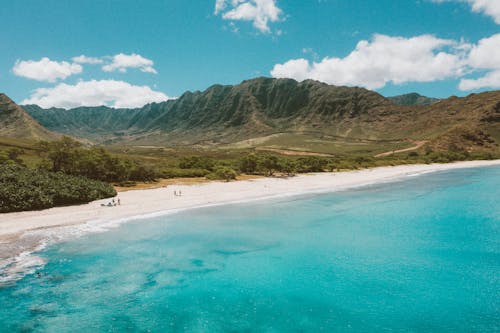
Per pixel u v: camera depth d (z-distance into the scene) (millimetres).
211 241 40906
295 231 46000
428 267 33656
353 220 52562
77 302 25672
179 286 28938
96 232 42625
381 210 59844
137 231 43906
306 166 139875
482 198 72438
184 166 132250
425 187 90312
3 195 49750
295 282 30156
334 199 70938
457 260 35562
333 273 32219
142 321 23500
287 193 78562
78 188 61062
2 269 30453
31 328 22219
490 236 43906
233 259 35344
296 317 24516
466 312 25359
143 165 100000
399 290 28797
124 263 33188
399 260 35531
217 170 114250
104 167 91500
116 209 55812
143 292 27641
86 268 31578
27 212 50562
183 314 24609
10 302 25219
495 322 24031
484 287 29328
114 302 25938
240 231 45562
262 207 61781
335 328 23156
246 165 128500
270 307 25891
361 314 25078
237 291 28359
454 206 63781
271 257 36156
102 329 22375
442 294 28078
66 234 41125
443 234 44906
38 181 56750
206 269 32594
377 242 41500
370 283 30172
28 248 35750
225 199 68812
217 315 24578
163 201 64500
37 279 28953
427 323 23906
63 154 89188
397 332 22750
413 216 55344
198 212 56438
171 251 37000
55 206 55969
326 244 40594
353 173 133000
